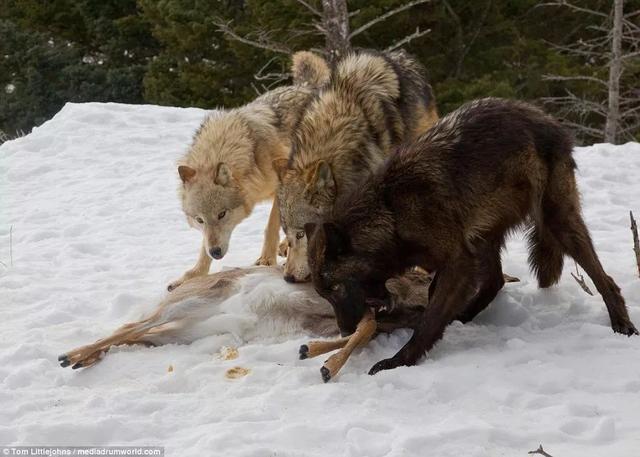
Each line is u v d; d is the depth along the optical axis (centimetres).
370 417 483
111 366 574
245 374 556
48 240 988
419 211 581
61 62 3147
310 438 459
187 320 622
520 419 479
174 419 493
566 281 747
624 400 496
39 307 719
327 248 582
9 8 3378
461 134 599
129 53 3253
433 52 2631
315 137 726
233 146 836
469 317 670
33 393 532
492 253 646
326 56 1725
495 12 2653
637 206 1066
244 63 2731
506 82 2453
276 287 631
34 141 1475
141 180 1255
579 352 574
